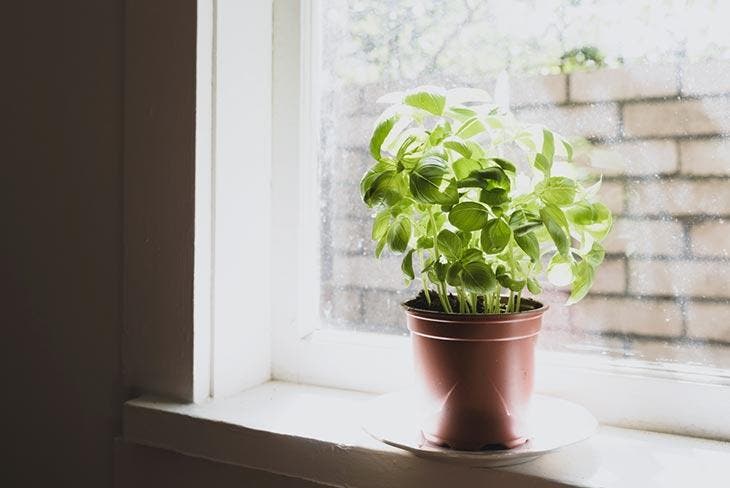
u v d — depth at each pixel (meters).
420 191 0.77
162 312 1.09
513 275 0.83
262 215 1.20
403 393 1.07
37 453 1.23
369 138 1.19
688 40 0.98
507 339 0.82
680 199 0.99
